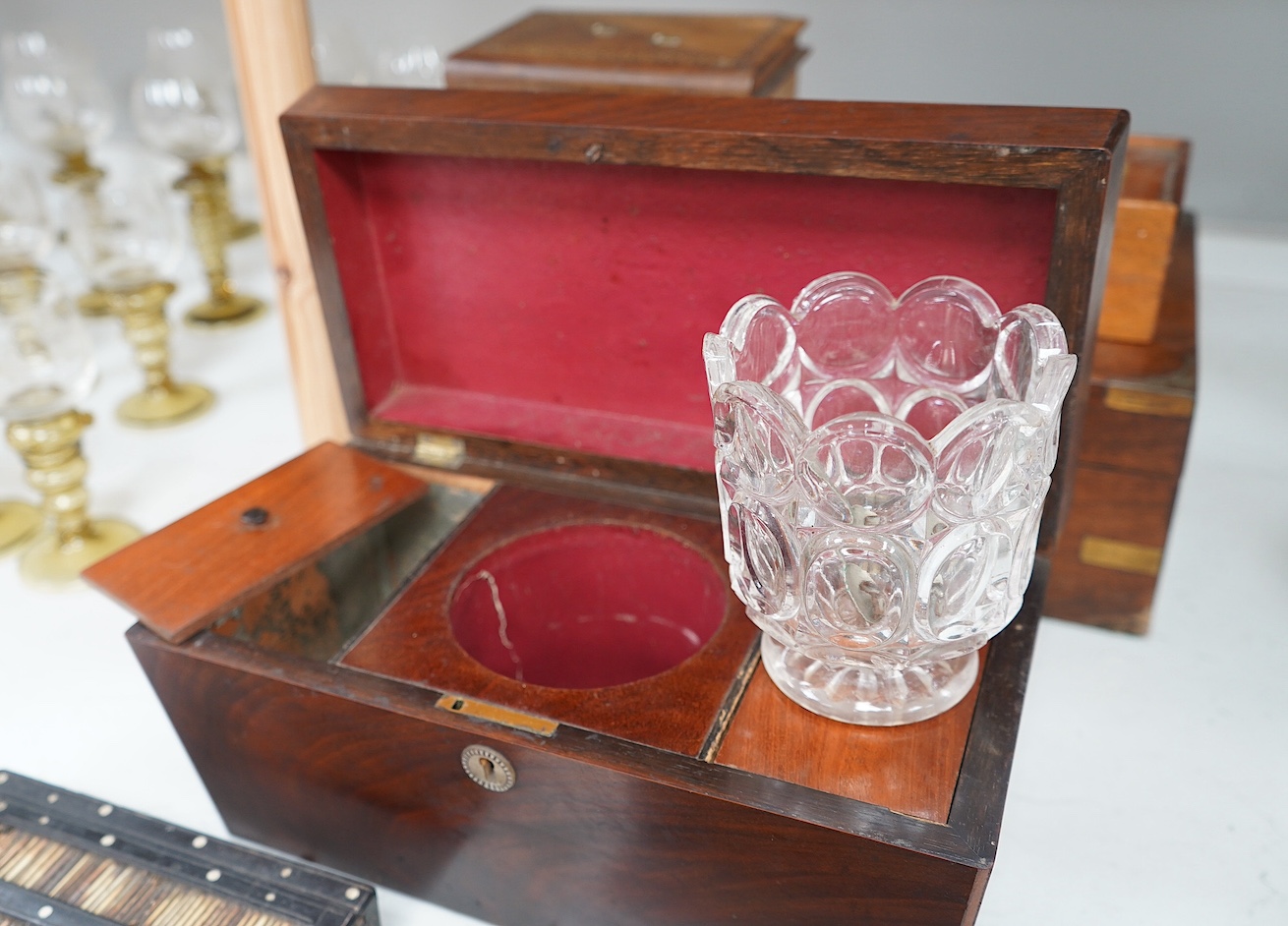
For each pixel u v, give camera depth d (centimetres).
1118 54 86
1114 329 54
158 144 92
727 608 42
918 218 41
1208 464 68
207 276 92
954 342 39
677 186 44
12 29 119
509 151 42
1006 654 38
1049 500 41
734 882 36
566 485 50
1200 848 45
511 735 36
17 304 63
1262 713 51
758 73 52
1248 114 85
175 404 78
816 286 39
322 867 46
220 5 112
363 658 40
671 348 49
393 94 45
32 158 121
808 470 31
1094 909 42
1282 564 60
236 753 43
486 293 50
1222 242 90
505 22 104
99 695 54
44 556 63
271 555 44
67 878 41
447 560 45
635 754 35
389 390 54
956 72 91
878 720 36
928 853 31
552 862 39
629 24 60
